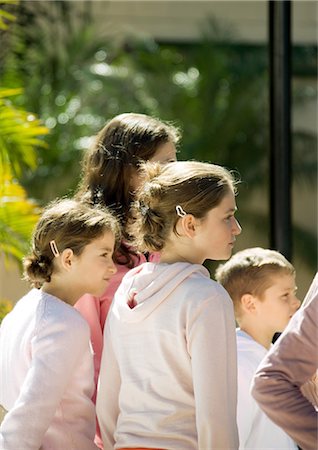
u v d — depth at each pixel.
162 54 30.16
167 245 6.05
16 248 10.88
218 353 5.58
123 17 29.70
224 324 5.65
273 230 12.77
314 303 5.32
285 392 5.27
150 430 5.75
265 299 7.44
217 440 5.50
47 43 25.44
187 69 30.94
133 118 7.33
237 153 31.25
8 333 6.55
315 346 5.30
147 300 5.83
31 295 6.62
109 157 7.18
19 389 6.32
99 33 29.20
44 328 6.18
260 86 31.27
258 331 7.50
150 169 6.32
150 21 30.28
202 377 5.53
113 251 6.76
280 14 12.63
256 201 31.33
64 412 6.18
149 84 29.84
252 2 31.22
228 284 7.58
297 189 31.28
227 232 5.97
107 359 6.21
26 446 5.89
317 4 30.39
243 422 7.06
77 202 6.85
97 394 6.30
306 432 5.23
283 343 5.37
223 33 31.00
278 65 12.66
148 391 5.80
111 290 7.01
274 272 7.44
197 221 5.94
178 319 5.70
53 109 26.39
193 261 6.00
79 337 6.20
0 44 18.33
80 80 27.06
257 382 5.36
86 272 6.49
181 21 30.67
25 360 6.27
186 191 5.95
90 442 6.27
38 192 26.58
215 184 5.97
